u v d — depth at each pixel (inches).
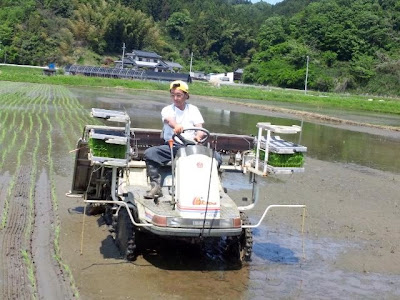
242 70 3964.1
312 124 1017.5
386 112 1711.4
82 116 798.5
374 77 3011.8
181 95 224.1
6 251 212.2
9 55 3356.3
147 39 4143.7
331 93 2716.5
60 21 3804.1
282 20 3941.9
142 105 1160.2
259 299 186.9
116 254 222.5
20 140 514.9
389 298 199.5
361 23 3393.2
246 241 218.5
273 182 416.2
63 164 407.2
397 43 3316.9
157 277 200.5
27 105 943.7
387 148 728.3
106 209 269.3
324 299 193.0
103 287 186.9
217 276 207.3
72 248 225.8
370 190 416.5
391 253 257.9
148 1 5118.1
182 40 4805.6
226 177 419.2
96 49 3769.7
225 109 1259.8
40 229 247.4
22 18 3688.5
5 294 173.2
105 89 1911.9
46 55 3459.6
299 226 293.9
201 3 5388.8
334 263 235.9
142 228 215.9
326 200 366.9
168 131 225.8
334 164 538.3
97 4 4092.0
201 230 195.9
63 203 297.6
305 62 3260.3
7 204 282.0
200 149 207.2
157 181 213.9
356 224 308.8
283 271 219.5
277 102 1817.2
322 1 3907.5
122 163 210.8
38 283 185.0
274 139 245.3
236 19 4970.5
